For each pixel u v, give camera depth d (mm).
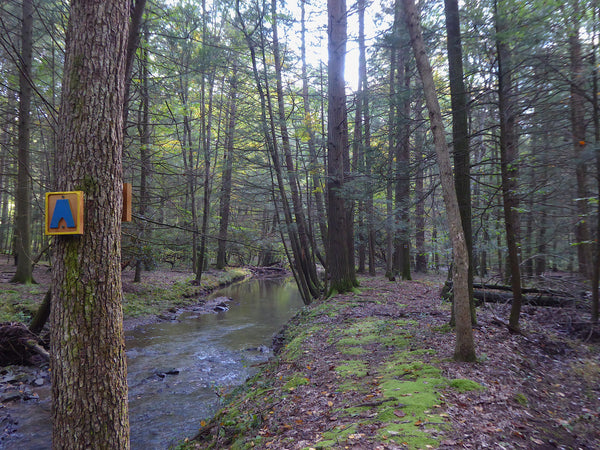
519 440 3943
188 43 11281
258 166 16984
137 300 15430
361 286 15766
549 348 7473
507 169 7617
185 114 12758
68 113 3141
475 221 10898
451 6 7547
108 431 3076
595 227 8672
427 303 11969
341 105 13398
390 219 12281
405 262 19422
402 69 15492
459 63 7621
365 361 6602
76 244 3078
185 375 8508
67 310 3037
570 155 7098
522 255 11359
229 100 17922
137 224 13055
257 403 5750
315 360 7016
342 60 13352
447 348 6793
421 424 3975
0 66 11742
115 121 3283
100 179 3152
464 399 4684
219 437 4992
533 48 6617
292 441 4172
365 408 4586
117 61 3314
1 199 26531
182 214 15109
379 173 9016
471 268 8117
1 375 7922
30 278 13805
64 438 2982
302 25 16344
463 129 7688
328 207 14242
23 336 8641
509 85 7359
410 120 8227
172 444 5523
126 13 3438
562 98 7262
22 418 6281
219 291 22781
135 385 7906
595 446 4117
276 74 15391
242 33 14680
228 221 22297
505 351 6730
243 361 9391
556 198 8344
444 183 5762
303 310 12703
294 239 15742
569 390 5707
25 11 9773
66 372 3002
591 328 8117
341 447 3678
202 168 19203
